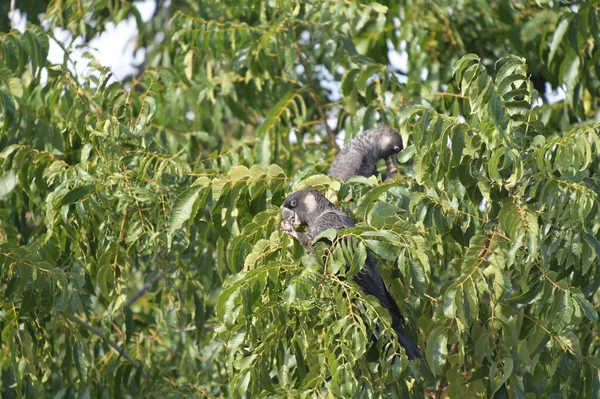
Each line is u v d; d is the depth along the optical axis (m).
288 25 14.32
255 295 8.71
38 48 12.31
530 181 9.39
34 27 12.37
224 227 10.31
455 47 16.06
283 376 9.02
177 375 14.39
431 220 9.51
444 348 8.97
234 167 9.83
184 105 15.87
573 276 9.83
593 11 13.27
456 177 9.43
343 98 15.30
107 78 11.64
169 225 10.06
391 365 8.63
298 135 15.30
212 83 15.23
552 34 15.32
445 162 9.29
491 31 16.53
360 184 10.35
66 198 10.34
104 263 10.95
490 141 9.05
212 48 14.34
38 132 12.80
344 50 14.92
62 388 12.74
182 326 13.83
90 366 12.63
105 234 10.89
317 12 14.68
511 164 9.16
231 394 8.83
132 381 12.91
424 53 15.78
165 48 18.03
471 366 10.17
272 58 15.57
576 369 9.52
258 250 9.30
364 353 8.80
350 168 13.59
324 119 15.06
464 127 9.23
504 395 9.60
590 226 9.66
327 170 14.91
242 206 10.09
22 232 13.92
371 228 8.55
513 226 8.86
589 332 11.69
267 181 10.04
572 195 8.92
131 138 11.16
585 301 8.95
